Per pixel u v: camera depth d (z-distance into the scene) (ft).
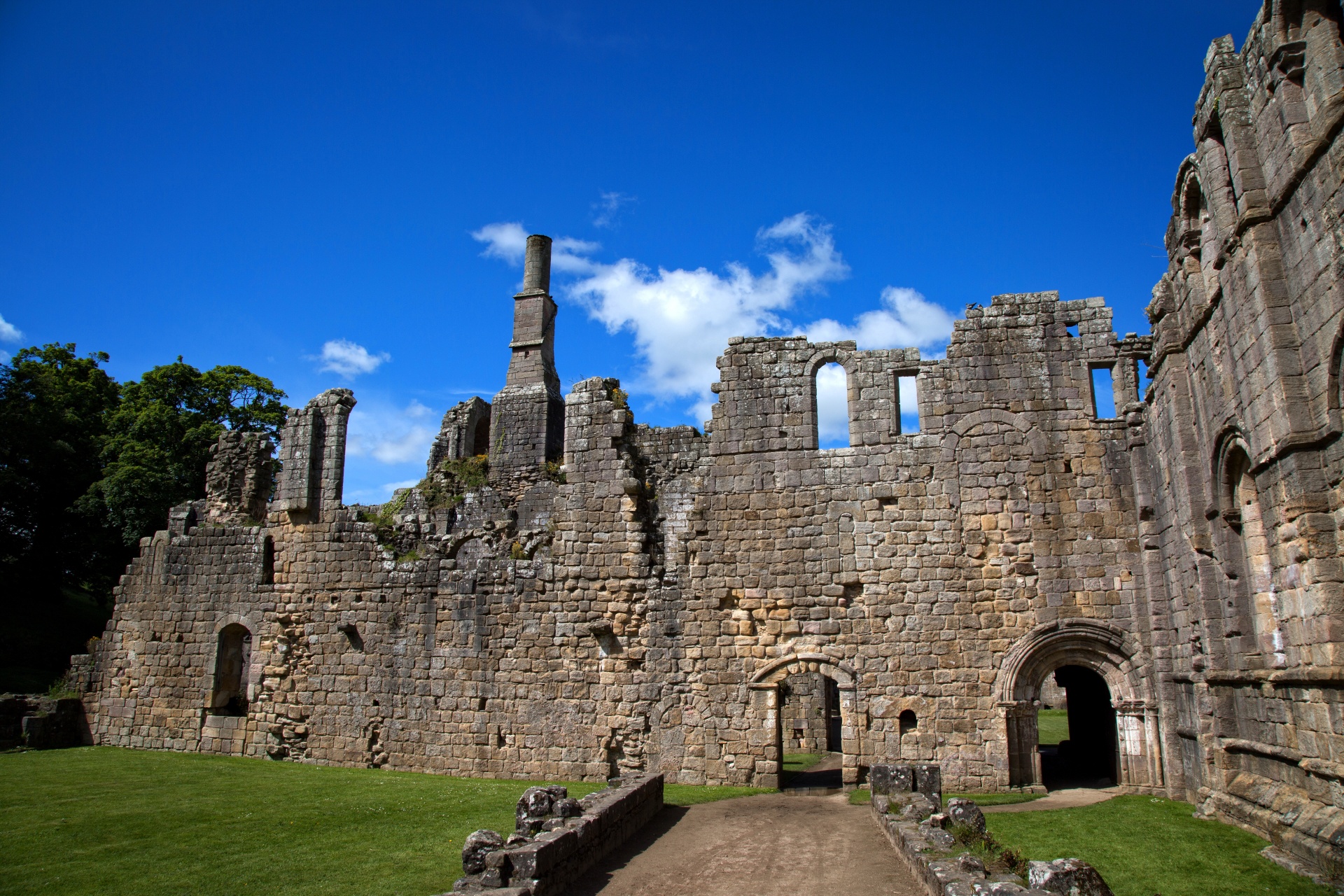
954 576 75.82
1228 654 57.52
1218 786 58.29
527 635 85.35
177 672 96.48
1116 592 73.10
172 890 44.42
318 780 78.33
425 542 92.58
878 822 57.16
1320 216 43.80
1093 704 86.22
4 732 96.17
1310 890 41.27
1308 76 45.80
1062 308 78.28
